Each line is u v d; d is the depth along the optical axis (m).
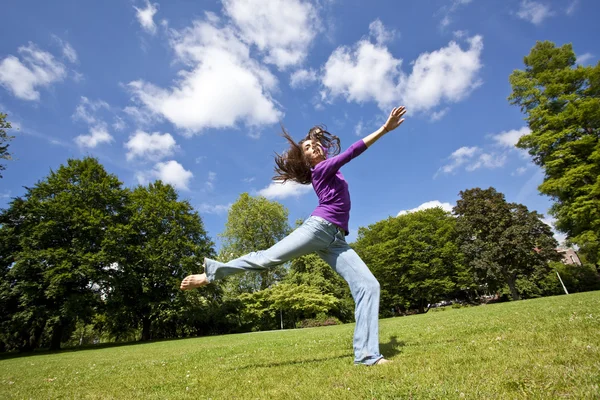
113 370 5.52
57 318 20.84
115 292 24.23
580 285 41.38
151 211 28.77
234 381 3.22
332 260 3.64
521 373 2.19
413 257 37.84
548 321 4.73
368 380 2.54
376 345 3.29
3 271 21.34
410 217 41.81
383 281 39.75
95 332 35.03
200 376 3.81
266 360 4.68
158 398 2.83
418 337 5.14
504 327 4.81
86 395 3.34
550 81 25.06
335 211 3.48
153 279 26.50
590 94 24.44
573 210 22.55
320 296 32.84
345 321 36.62
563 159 23.67
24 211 22.77
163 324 29.81
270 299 32.06
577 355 2.41
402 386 2.25
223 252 38.25
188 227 29.70
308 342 6.97
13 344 27.31
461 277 35.56
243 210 39.75
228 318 31.36
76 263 22.33
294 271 37.62
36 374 6.14
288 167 3.91
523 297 41.50
